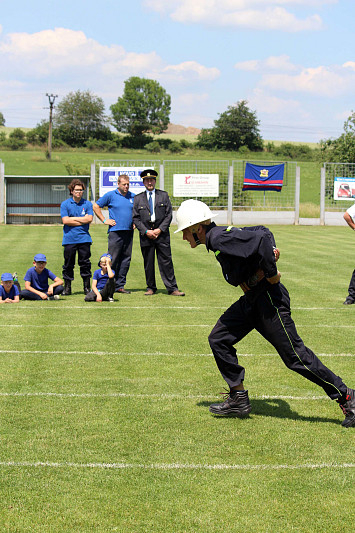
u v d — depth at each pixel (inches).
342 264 601.9
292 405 208.4
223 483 151.2
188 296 429.4
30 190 1173.7
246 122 3526.1
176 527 132.3
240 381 196.1
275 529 131.7
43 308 380.5
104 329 319.6
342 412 201.8
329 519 135.9
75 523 133.6
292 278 509.7
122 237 442.9
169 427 187.0
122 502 142.1
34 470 157.3
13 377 235.1
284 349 185.6
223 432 183.3
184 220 186.7
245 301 190.7
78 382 230.1
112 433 181.5
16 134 3762.3
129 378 235.9
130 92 4347.9
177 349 279.7
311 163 2003.0
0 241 799.1
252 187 1196.5
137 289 465.1
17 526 132.3
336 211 1220.5
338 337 302.2
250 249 175.0
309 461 163.9
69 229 429.4
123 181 440.5
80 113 3951.8
